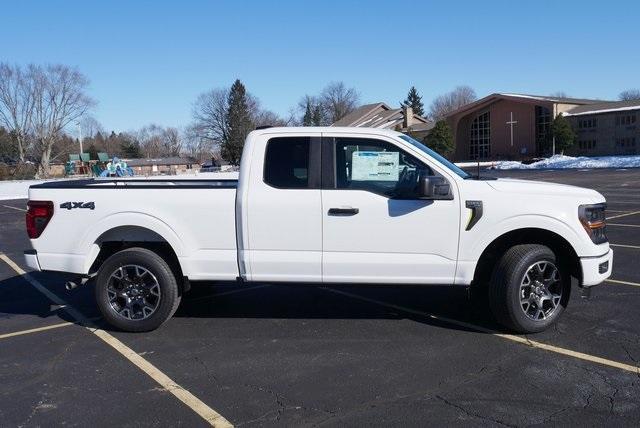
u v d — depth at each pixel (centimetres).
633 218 1369
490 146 6394
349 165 566
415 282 560
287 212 561
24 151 7006
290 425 398
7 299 762
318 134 569
